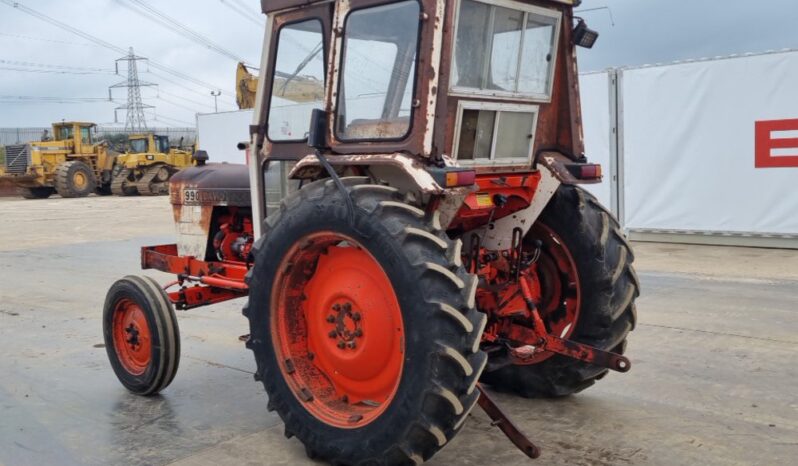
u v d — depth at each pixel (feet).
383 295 11.14
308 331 12.30
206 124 57.72
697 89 34.27
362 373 11.53
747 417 13.56
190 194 17.63
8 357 19.19
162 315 15.05
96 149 99.96
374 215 10.52
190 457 12.44
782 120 32.09
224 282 15.67
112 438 13.41
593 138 37.91
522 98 12.60
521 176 12.96
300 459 12.26
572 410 14.07
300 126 13.43
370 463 10.84
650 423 13.34
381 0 11.18
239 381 16.70
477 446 12.44
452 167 10.64
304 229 11.39
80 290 29.14
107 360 18.75
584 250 13.41
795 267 28.86
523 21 12.39
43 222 59.77
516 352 13.08
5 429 13.98
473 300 10.19
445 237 10.64
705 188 34.71
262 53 13.89
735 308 22.33
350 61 11.69
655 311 22.25
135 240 46.24
